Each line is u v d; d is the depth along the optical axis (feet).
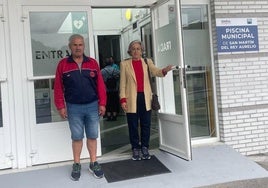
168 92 18.10
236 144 20.20
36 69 17.61
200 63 20.42
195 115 20.53
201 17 20.44
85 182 15.33
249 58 20.35
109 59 31.48
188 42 20.24
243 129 20.29
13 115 17.24
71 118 15.61
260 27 20.57
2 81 16.99
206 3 20.33
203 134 20.68
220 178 15.55
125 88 17.47
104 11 33.42
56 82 15.58
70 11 18.13
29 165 17.53
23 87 17.37
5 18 17.02
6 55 17.08
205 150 19.13
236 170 16.42
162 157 18.16
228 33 19.99
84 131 17.11
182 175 15.85
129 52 17.65
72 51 15.47
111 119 31.99
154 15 19.07
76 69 15.40
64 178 15.85
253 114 20.44
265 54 20.65
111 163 17.57
